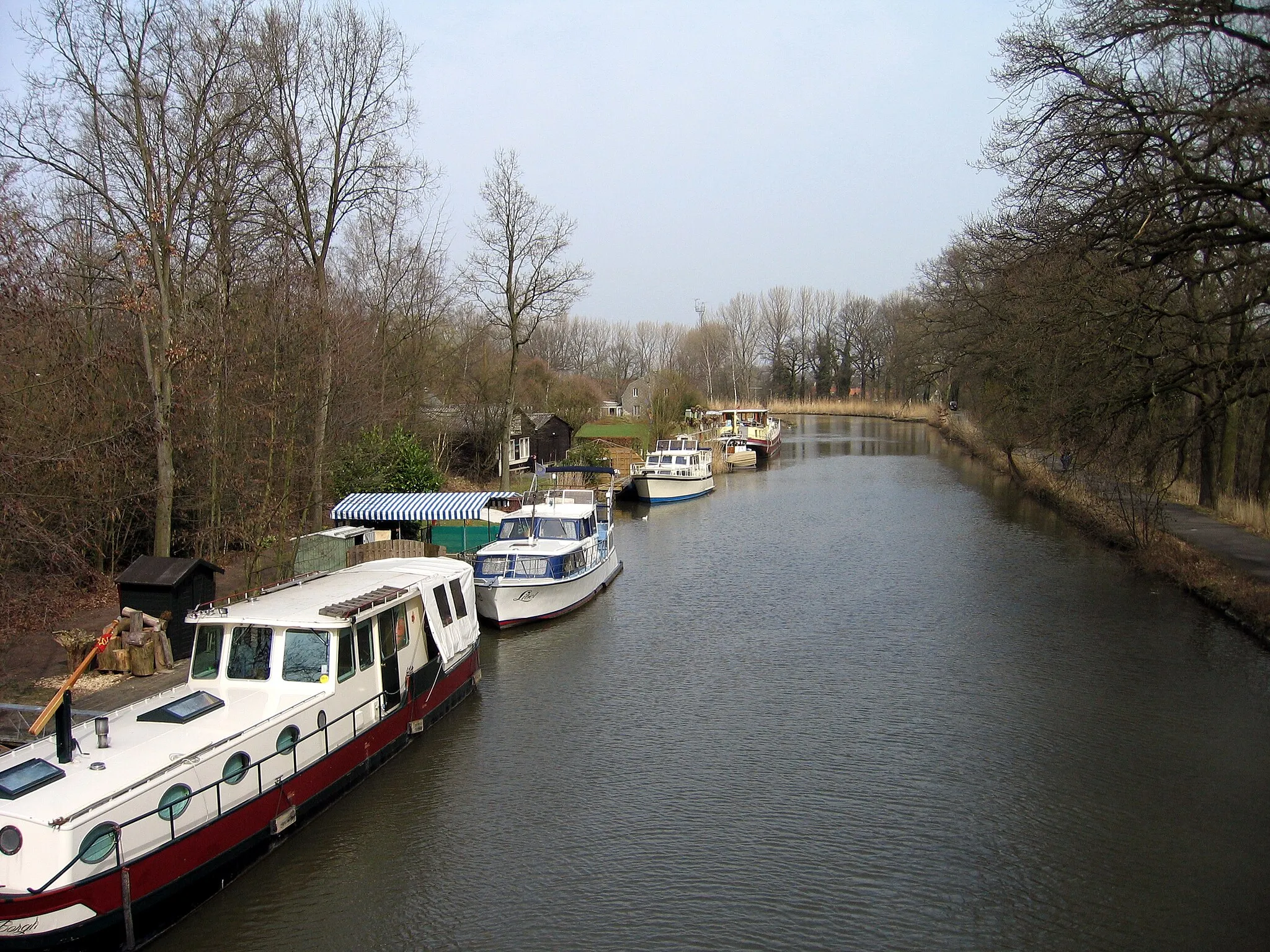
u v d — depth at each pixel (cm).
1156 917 1115
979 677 1942
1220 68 1781
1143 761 1529
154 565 1777
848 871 1223
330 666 1335
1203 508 3509
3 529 1480
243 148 2364
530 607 2392
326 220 2666
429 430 4375
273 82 2352
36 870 906
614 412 9569
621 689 1909
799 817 1366
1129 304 2062
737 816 1370
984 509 4259
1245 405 3416
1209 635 2172
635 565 3238
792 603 2600
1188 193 1881
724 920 1116
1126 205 1894
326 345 2542
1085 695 1823
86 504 1923
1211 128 1695
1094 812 1368
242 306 2469
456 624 1795
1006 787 1453
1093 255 2070
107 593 2217
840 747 1611
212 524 2362
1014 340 2912
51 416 1658
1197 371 2320
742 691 1892
